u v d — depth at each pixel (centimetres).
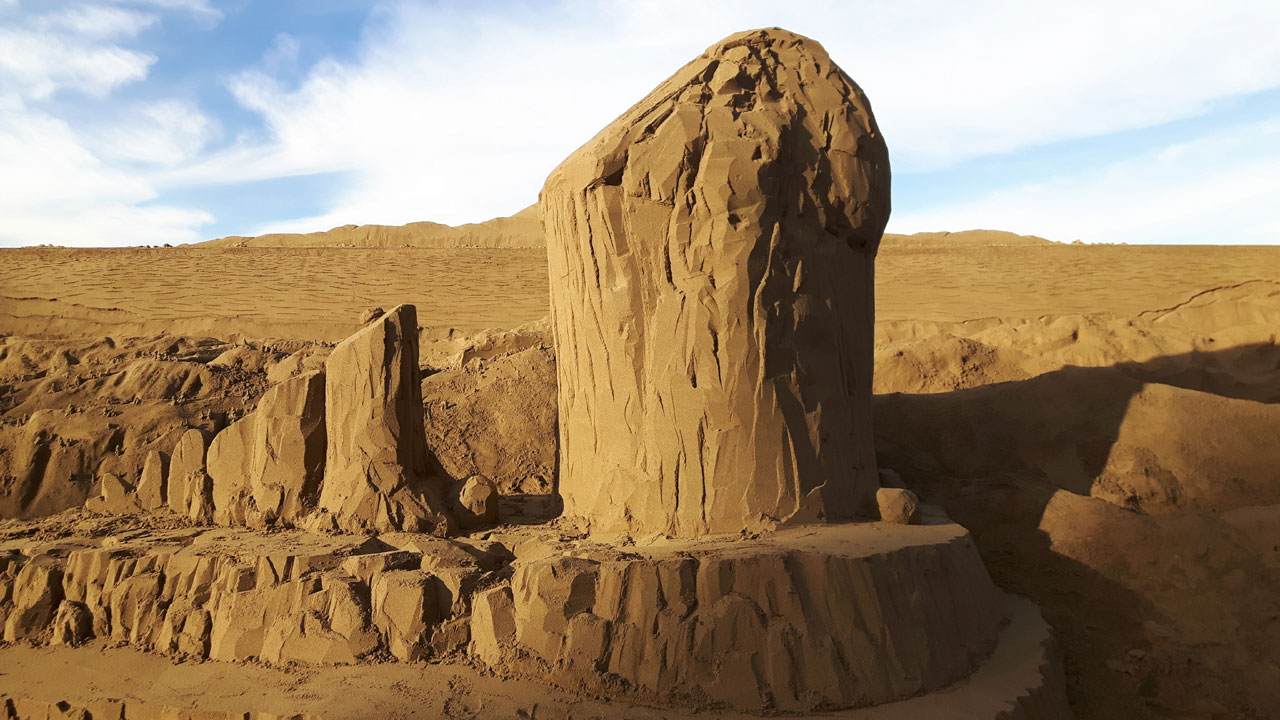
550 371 1074
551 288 821
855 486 718
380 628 581
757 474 664
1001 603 720
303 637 585
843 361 730
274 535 712
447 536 736
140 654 621
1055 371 1045
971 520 869
